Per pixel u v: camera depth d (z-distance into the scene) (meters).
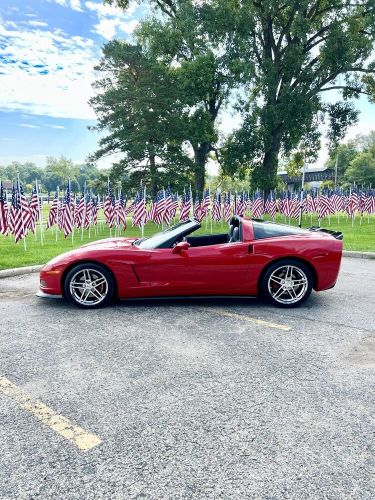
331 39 26.47
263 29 30.59
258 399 2.91
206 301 5.64
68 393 3.03
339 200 26.30
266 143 28.53
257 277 5.22
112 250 5.23
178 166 31.08
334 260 5.23
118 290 5.22
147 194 31.38
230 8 26.36
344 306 5.36
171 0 31.44
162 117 30.27
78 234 20.38
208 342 4.06
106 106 30.33
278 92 28.44
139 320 4.80
